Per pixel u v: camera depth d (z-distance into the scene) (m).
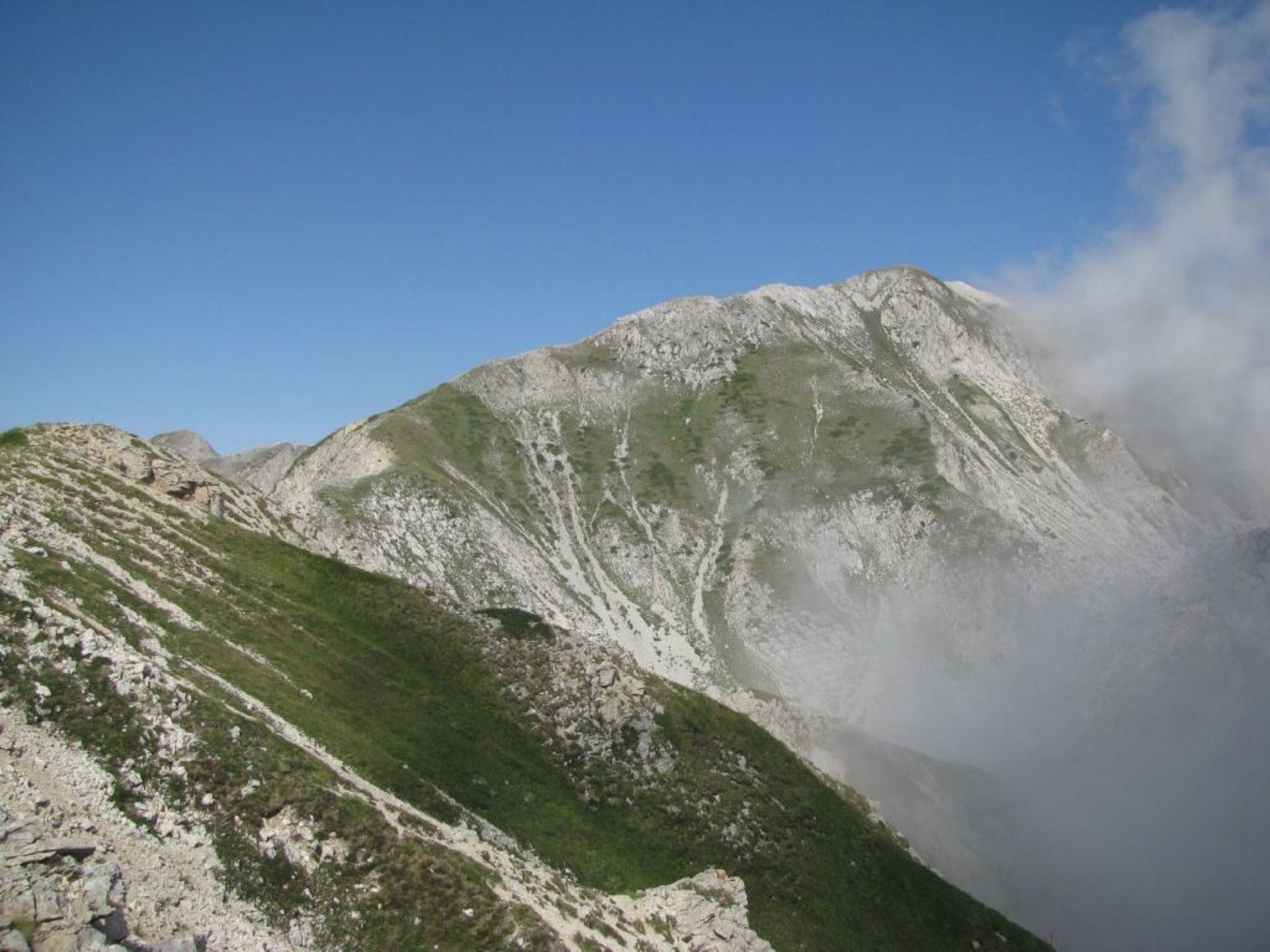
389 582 73.31
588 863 53.06
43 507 57.00
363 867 36.25
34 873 23.84
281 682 50.94
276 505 86.38
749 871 61.41
